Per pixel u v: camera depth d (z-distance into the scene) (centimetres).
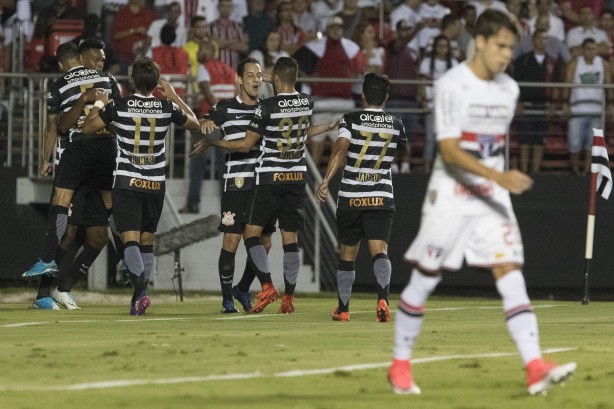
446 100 1220
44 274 2761
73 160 2703
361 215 2373
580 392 1207
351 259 2402
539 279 4116
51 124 2703
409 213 4069
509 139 4119
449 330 2088
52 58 4006
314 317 2509
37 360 1460
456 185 1220
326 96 4016
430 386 1251
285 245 2639
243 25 4106
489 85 1230
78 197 2933
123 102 2447
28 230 4044
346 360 1474
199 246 3969
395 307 3011
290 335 1916
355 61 4050
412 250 1226
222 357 1505
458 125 1219
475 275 4094
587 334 2020
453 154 1202
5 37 4166
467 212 1216
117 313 2652
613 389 1232
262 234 2769
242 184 2650
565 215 4094
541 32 4106
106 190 2794
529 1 4153
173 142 4056
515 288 1220
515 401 1142
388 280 2355
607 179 3353
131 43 4059
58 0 4056
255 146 2652
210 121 2547
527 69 4116
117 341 1777
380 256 2355
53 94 2688
